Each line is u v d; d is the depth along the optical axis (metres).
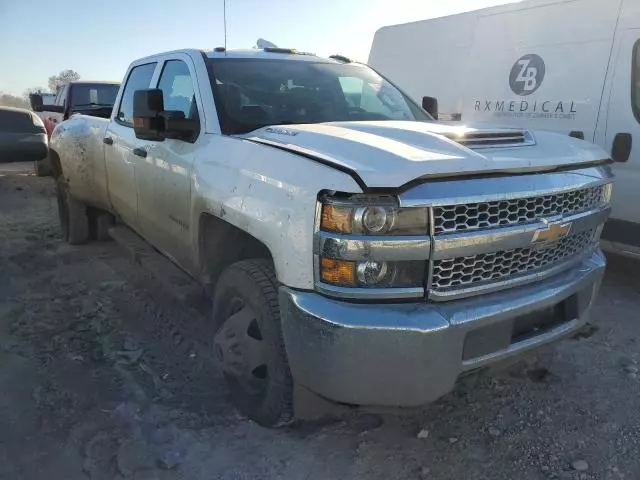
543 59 5.72
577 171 2.94
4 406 3.25
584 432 3.07
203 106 3.64
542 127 5.74
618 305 4.84
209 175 3.25
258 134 3.24
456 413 3.25
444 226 2.43
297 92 3.91
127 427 3.08
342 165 2.44
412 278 2.44
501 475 2.75
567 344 4.09
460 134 2.89
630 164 5.05
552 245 2.84
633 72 5.02
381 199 2.35
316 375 2.47
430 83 7.10
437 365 2.43
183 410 3.25
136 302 4.81
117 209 5.27
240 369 3.04
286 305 2.55
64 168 6.09
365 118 3.92
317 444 2.97
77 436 2.99
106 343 4.04
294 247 2.51
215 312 3.37
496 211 2.56
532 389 3.49
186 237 3.67
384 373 2.40
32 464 2.78
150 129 3.64
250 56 4.11
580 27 5.41
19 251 6.36
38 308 4.66
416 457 2.88
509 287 2.69
